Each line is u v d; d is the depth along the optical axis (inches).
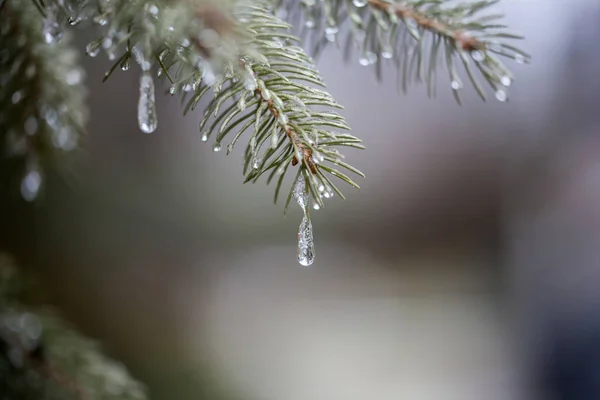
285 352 99.8
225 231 92.7
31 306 31.6
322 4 25.8
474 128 125.9
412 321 121.2
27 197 31.6
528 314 111.6
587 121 113.4
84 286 70.4
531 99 117.1
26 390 29.3
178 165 82.9
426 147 127.6
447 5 26.3
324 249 127.6
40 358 29.8
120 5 23.5
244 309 97.7
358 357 108.2
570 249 110.3
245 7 24.0
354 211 127.6
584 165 113.8
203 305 88.7
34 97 29.1
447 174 129.1
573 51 107.8
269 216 96.0
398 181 129.9
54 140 30.4
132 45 24.1
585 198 111.7
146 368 75.6
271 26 24.2
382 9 26.2
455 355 112.3
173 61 24.2
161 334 80.0
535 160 120.9
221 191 90.0
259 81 24.2
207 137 24.0
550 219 115.6
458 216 129.9
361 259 129.4
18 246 64.7
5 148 30.5
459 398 100.6
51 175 65.8
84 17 24.1
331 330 112.0
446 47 26.5
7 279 31.6
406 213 131.9
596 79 108.9
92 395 29.6
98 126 73.1
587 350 97.7
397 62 26.7
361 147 24.1
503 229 128.4
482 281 130.0
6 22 27.6
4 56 28.2
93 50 24.2
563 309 104.9
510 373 105.5
